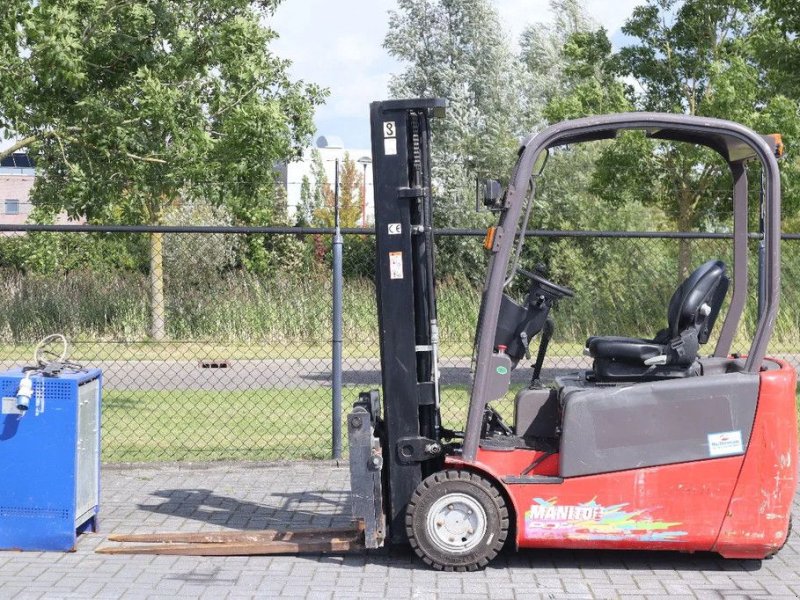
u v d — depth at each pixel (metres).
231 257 13.16
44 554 6.48
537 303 6.39
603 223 30.52
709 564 6.39
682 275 12.52
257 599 5.66
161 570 6.18
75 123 11.71
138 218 12.62
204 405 12.83
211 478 8.73
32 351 11.07
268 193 14.15
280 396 13.38
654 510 6.07
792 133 18.33
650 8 21.39
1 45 10.27
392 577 6.08
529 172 6.07
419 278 6.42
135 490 8.27
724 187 18.44
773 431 6.02
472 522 6.14
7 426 6.52
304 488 8.35
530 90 37.53
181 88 12.88
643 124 6.05
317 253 14.13
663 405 6.06
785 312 13.53
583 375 6.87
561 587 5.93
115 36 11.80
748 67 19.56
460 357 10.94
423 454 6.29
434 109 6.34
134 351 10.91
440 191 34.34
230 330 10.93
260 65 13.24
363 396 6.80
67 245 12.38
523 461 6.27
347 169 30.70
